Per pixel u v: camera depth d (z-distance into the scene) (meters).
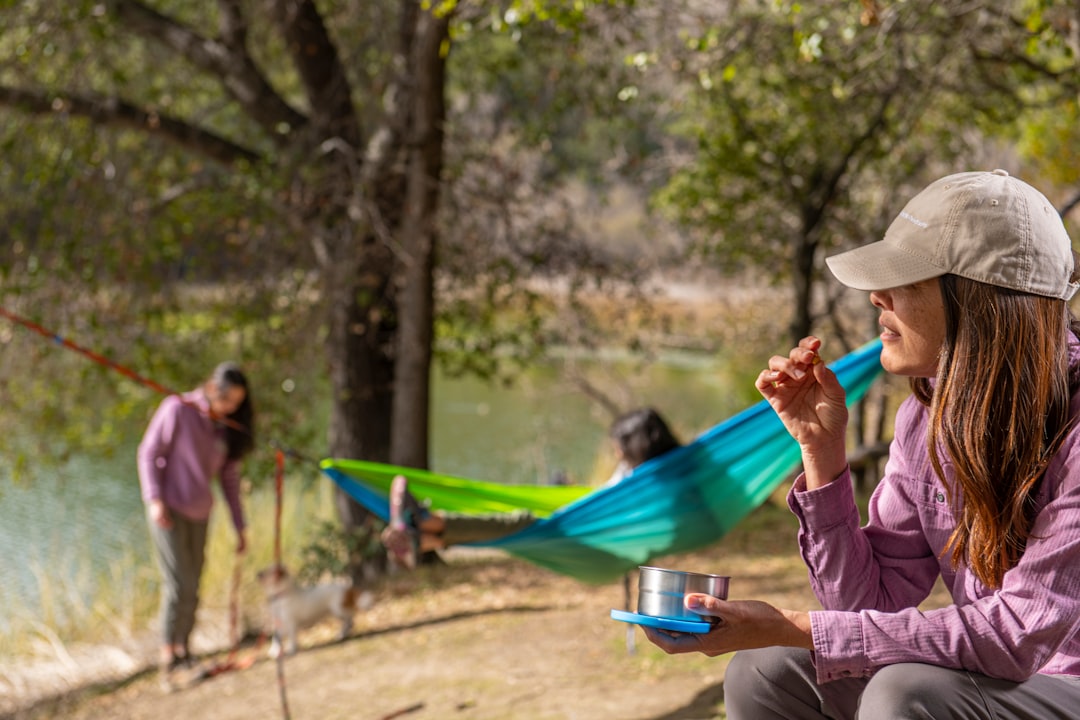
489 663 5.25
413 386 7.68
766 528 8.06
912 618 1.63
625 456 5.01
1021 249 1.59
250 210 7.58
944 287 1.63
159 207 7.71
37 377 7.64
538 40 7.82
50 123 7.46
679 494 4.57
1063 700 1.60
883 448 7.86
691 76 7.08
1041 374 1.58
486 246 8.15
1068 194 9.66
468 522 4.53
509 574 7.32
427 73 7.16
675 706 4.20
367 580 7.79
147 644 7.10
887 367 1.75
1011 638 1.56
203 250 7.82
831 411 1.80
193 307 7.99
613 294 8.62
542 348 8.73
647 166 9.38
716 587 1.71
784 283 10.28
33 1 7.36
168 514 6.07
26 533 10.68
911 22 6.18
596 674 4.80
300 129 7.96
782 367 1.83
